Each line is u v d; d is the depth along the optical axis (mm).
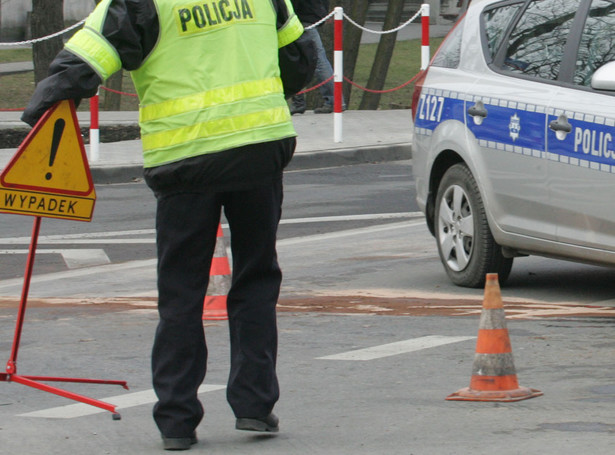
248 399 9727
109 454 9539
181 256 9477
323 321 14844
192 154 9258
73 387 11883
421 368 12266
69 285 18281
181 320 9469
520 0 16453
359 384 11672
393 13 46250
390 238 21750
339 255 20156
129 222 24422
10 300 17016
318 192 27656
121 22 9055
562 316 14648
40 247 21922
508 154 15531
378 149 32781
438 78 17359
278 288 9805
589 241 14477
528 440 9516
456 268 16859
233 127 9258
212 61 9305
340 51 33438
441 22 83125
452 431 9875
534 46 15812
